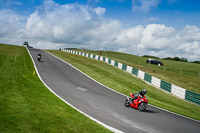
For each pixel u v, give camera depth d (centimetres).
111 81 2167
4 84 1284
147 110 1177
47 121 702
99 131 698
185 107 1554
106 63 3984
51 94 1242
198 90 2338
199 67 5400
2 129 563
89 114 919
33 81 1577
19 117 685
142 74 2672
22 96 1050
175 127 902
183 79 2866
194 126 984
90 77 2206
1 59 2578
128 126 815
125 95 1575
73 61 3675
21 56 3288
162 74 3159
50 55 4450
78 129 679
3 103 825
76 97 1257
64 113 857
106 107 1096
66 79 1898
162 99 1717
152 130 805
